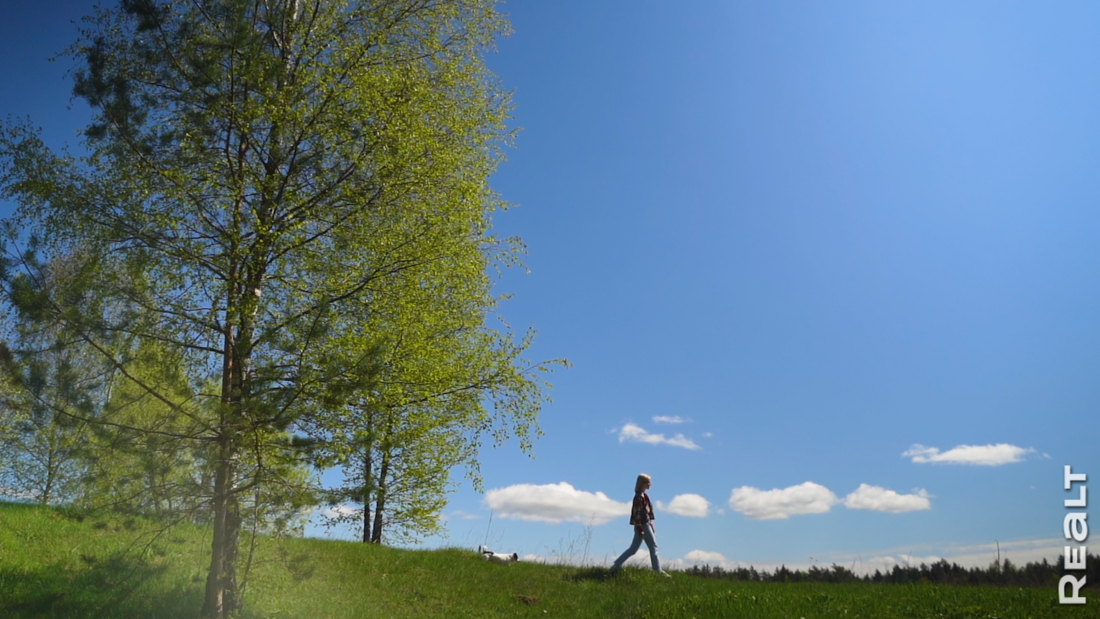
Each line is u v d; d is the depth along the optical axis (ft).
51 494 39.04
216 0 32.73
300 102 31.42
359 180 31.89
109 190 28.45
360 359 29.04
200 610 29.76
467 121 39.96
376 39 35.01
